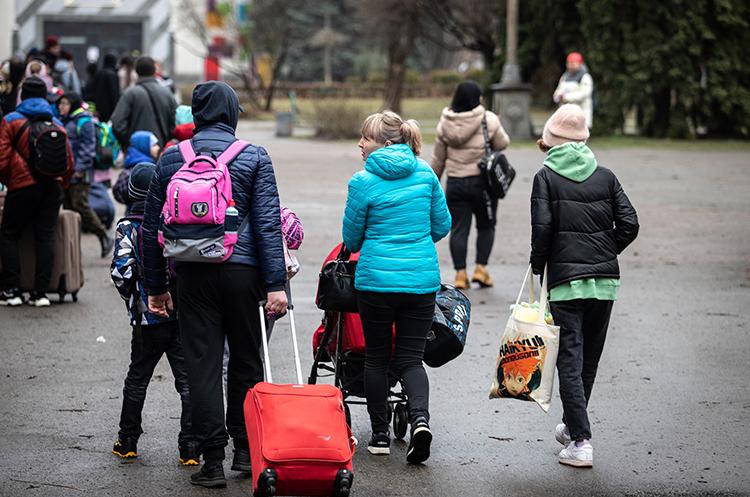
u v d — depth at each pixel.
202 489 13.34
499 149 26.50
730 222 38.12
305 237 34.38
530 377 14.27
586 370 14.84
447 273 29.36
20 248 25.08
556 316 14.47
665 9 70.94
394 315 14.45
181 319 13.12
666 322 23.50
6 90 33.03
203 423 13.05
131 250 14.16
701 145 68.62
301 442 11.49
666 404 17.39
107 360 20.06
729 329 22.83
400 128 14.68
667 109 73.94
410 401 14.21
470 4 89.06
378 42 117.12
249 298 13.02
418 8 86.75
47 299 24.94
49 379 18.72
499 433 16.02
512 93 71.31
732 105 72.50
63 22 125.56
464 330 15.55
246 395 12.78
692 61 72.12
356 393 15.88
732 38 72.12
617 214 14.45
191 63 129.75
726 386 18.45
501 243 34.00
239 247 12.89
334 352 15.84
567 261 14.30
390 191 14.28
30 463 14.37
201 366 13.01
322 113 75.56
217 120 13.32
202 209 12.48
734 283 28.06
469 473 14.20
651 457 14.85
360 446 15.34
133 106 30.52
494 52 92.62
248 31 126.81
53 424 16.16
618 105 72.81
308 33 170.38
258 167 13.05
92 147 30.72
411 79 146.00
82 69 126.25
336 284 14.59
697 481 13.89
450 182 26.38
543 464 14.60
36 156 23.58
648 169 54.19
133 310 14.30
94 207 33.38
